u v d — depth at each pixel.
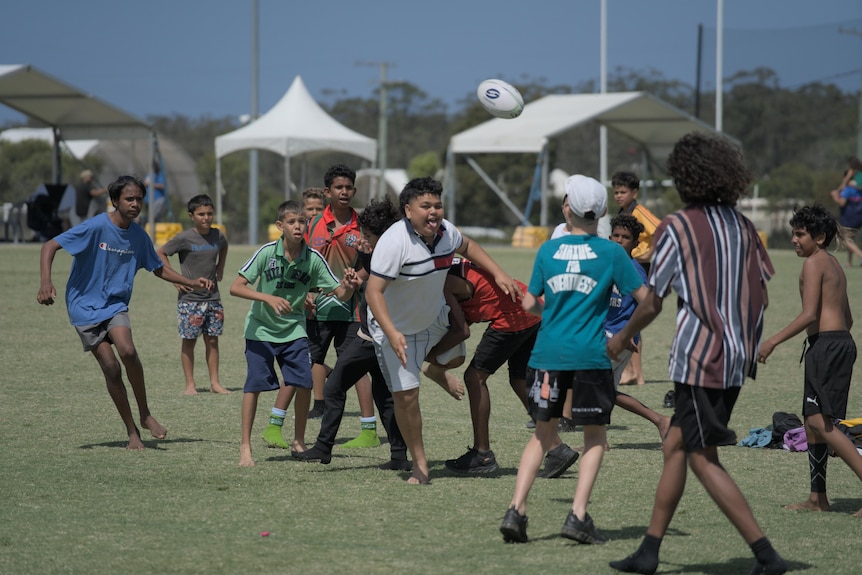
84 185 67.94
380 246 12.80
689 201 9.98
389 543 10.74
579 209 10.97
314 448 14.73
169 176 115.31
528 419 18.50
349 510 12.12
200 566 9.92
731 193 9.84
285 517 11.77
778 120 111.38
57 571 9.75
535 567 9.95
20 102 68.00
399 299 13.10
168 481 13.48
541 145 73.38
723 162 9.77
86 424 17.42
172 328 31.12
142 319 33.25
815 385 12.25
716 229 9.73
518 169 128.12
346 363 14.55
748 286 9.76
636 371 22.67
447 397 20.83
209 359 21.22
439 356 14.16
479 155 130.38
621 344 10.21
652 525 9.91
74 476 13.66
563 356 10.78
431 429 17.48
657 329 32.75
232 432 17.09
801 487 13.52
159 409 19.09
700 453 9.67
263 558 10.17
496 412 19.23
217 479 13.68
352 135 75.00
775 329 31.56
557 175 126.25
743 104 111.81
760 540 9.56
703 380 9.50
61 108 69.00
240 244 88.50
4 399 19.67
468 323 14.30
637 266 18.97
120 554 10.28
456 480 13.83
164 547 10.52
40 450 15.36
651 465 14.77
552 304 11.01
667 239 9.74
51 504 12.22
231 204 134.00
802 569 10.01
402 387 13.33
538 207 127.25
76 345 27.11
